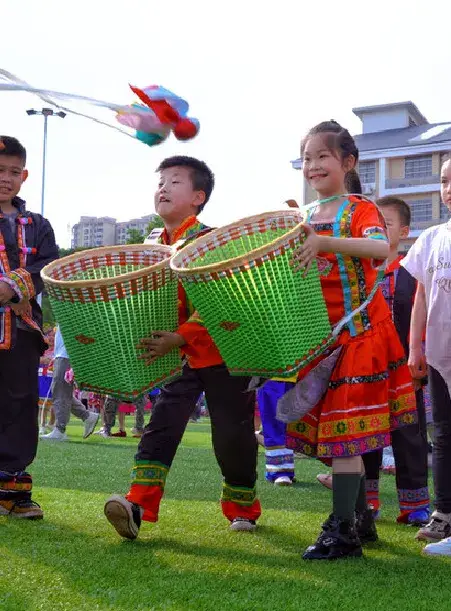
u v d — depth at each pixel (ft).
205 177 11.70
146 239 11.84
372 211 9.69
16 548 8.80
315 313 8.56
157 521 11.18
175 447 10.42
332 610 6.79
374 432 9.27
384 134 162.61
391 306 13.76
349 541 9.09
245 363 8.50
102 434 32.53
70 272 9.99
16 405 11.03
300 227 8.23
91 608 6.57
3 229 11.34
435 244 10.75
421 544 10.27
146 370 9.29
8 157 11.27
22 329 11.09
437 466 10.63
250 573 8.09
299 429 9.71
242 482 10.93
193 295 8.39
